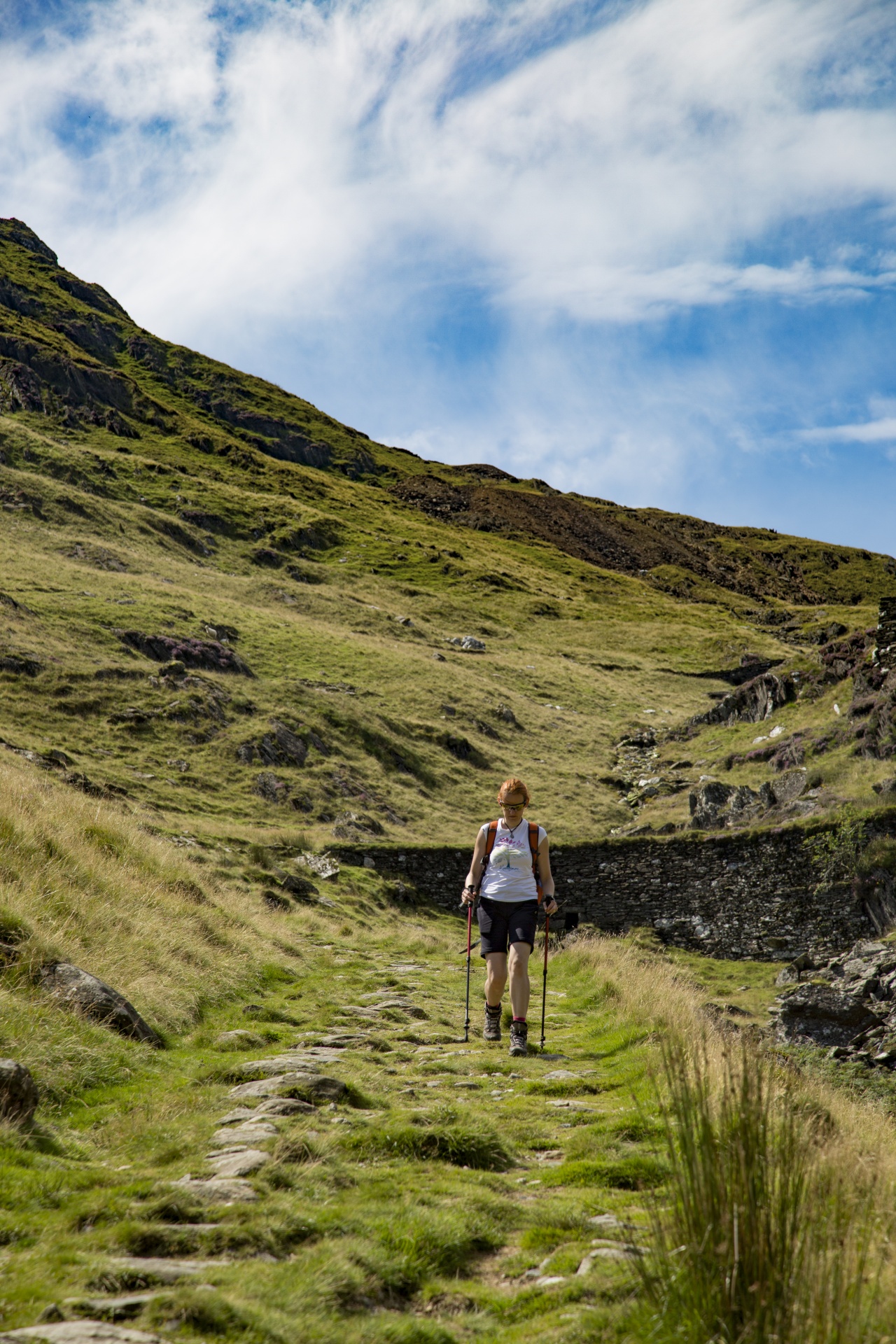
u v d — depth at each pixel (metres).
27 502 62.53
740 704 45.03
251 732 36.22
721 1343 2.35
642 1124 4.99
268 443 129.12
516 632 73.31
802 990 11.97
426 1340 2.80
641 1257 2.76
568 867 24.53
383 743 40.59
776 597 128.00
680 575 123.06
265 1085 5.86
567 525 137.00
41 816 11.36
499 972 7.78
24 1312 2.64
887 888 21.03
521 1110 5.78
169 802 28.78
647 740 48.69
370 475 138.50
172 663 39.69
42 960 7.02
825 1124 4.88
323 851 25.34
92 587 49.25
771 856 22.91
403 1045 8.02
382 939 17.64
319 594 67.38
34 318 131.88
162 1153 4.54
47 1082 5.41
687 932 23.33
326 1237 3.50
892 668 31.88
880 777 25.75
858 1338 2.23
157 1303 2.71
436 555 88.88
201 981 9.34
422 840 33.28
